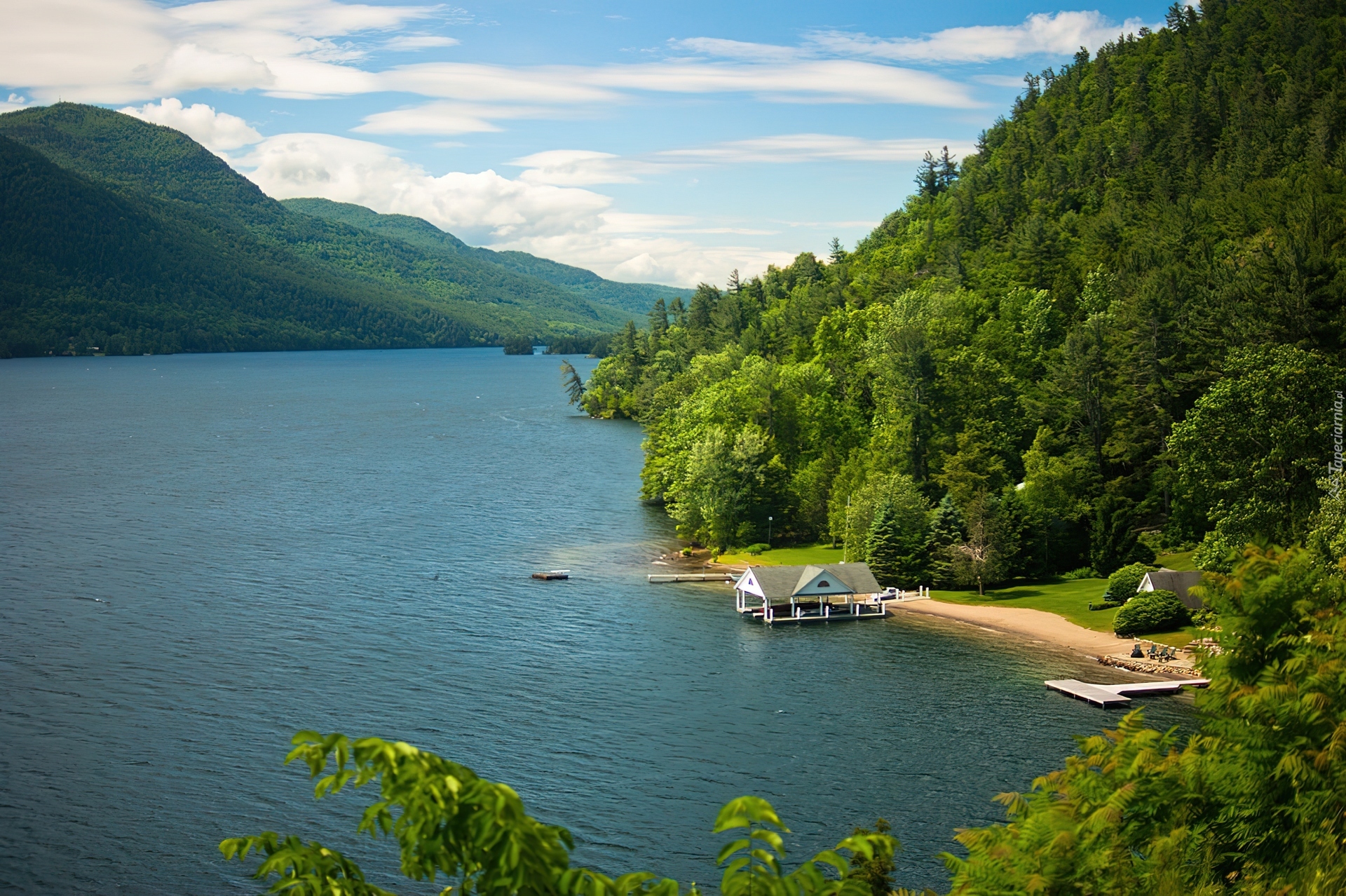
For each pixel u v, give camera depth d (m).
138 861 54.03
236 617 96.94
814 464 139.25
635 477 190.00
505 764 65.69
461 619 98.75
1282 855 22.42
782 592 104.00
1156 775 24.33
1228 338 115.25
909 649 92.38
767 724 73.69
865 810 60.41
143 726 70.62
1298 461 86.94
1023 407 136.50
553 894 9.73
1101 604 102.81
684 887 51.69
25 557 118.88
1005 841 21.52
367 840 57.31
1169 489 113.75
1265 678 24.50
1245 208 168.62
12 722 70.44
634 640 93.81
